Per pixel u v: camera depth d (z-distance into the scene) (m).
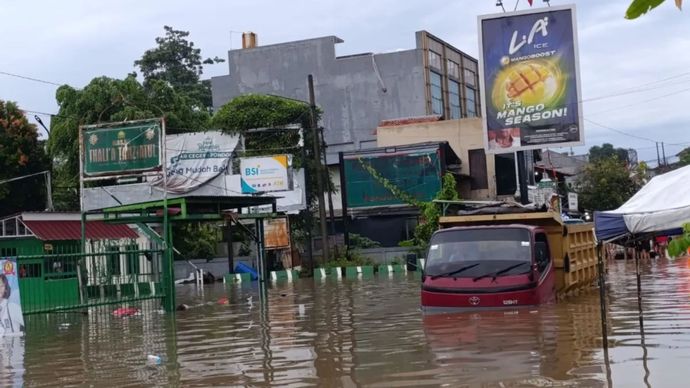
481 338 10.73
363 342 11.31
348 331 12.85
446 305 13.61
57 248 27.34
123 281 20.95
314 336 12.53
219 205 23.47
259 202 24.30
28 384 9.50
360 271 37.16
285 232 40.06
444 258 14.09
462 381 8.02
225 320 16.58
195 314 18.69
